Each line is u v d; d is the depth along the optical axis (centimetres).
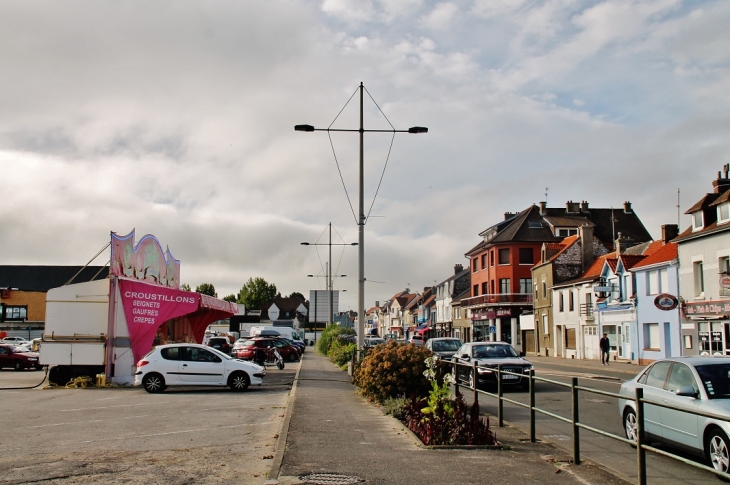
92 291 2386
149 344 2403
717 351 3288
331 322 5844
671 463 986
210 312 3775
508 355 2264
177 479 829
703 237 3431
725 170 3581
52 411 1612
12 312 6950
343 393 1922
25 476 846
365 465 879
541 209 7125
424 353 1578
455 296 9025
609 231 6950
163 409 1653
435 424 1055
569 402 1764
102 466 912
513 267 6788
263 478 834
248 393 2119
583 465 884
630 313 4216
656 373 1065
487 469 857
